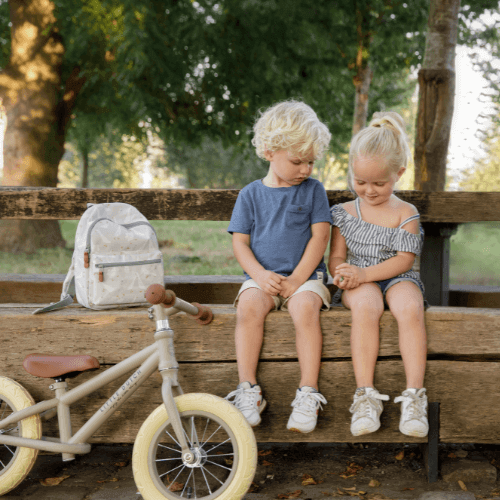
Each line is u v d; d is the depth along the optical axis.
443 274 2.98
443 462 2.20
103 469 2.28
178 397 1.84
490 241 6.90
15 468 2.02
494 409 2.08
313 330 2.05
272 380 2.13
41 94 10.62
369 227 2.22
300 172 2.13
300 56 10.22
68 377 2.04
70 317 2.15
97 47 10.94
